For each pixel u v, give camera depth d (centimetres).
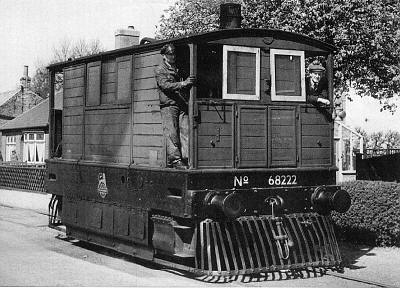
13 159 3331
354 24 1560
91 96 1155
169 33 1884
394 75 1694
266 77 927
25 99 4769
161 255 981
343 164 2391
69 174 1214
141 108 982
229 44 888
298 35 952
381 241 1151
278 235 909
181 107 901
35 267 955
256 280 852
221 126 873
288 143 940
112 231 1034
